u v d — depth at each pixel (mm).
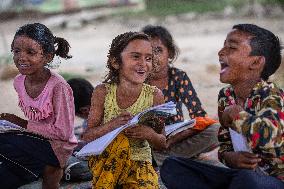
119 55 5008
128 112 4906
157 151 6559
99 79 13117
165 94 6719
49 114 5270
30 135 5230
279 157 4219
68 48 5562
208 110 9820
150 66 5062
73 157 6375
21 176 5258
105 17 25188
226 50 4500
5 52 17531
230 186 4199
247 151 4383
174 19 23781
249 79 4488
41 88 5289
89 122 5148
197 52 16578
